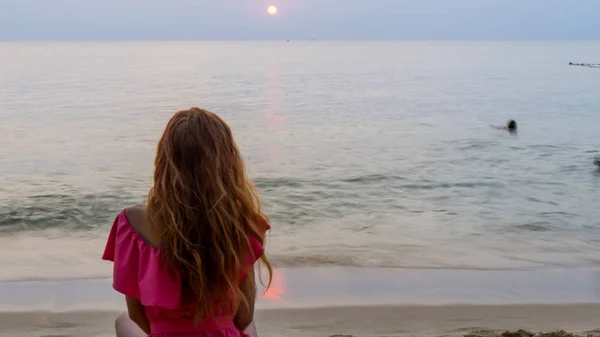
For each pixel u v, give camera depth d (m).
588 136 20.48
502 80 53.78
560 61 101.62
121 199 10.75
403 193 11.52
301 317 5.31
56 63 89.56
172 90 41.91
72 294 5.91
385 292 6.04
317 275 6.59
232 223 2.01
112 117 25.55
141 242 2.04
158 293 1.99
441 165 14.69
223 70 72.56
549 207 10.48
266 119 25.88
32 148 16.75
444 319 5.34
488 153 16.73
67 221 9.32
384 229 8.94
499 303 5.77
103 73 63.75
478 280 6.50
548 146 18.14
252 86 46.62
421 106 32.03
